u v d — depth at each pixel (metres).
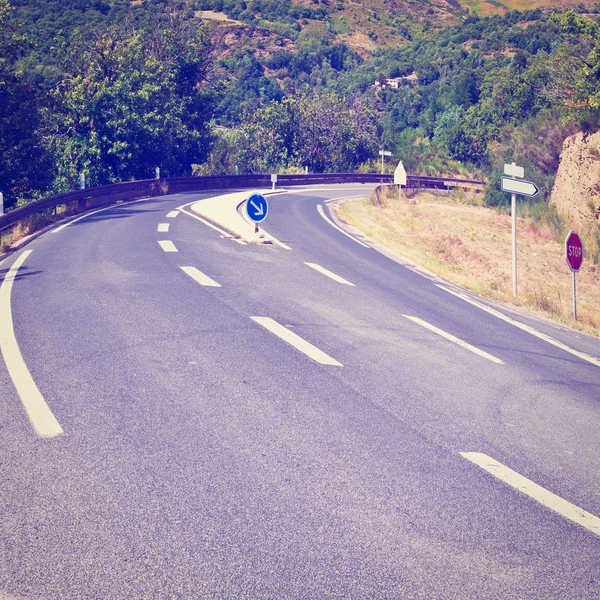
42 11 184.88
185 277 14.55
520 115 74.00
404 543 4.81
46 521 4.82
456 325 13.09
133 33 55.97
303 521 5.02
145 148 51.56
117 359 8.74
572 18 49.72
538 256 29.02
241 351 9.49
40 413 6.82
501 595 4.29
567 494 5.85
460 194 49.81
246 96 194.25
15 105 40.50
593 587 4.44
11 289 12.77
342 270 17.77
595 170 34.75
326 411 7.44
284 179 55.72
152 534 4.73
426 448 6.62
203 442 6.36
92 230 22.11
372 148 74.62
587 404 8.80
